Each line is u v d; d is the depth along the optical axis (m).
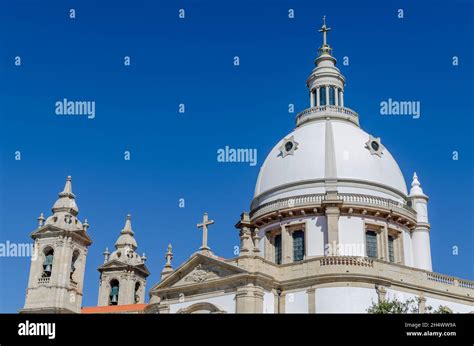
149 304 60.72
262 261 55.50
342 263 54.59
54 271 68.44
